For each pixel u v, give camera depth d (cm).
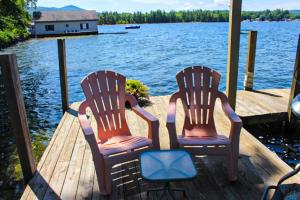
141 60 1580
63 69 488
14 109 271
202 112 325
